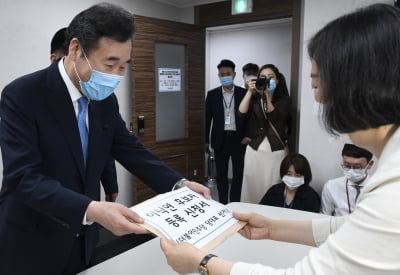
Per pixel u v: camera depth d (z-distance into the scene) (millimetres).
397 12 545
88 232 1194
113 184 2094
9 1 2305
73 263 1191
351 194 2107
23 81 1032
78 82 1083
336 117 581
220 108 3566
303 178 2203
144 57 3094
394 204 504
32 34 2451
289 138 3008
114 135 1301
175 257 741
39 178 963
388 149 567
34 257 1080
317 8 2516
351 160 2027
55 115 1049
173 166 3521
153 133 3268
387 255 501
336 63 552
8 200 1076
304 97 2680
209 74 4887
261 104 2805
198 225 873
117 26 976
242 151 3510
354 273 523
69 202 902
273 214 1694
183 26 3400
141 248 1300
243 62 4684
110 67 1032
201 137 3781
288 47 4297
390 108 533
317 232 929
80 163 1104
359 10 581
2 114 1024
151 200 928
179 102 3562
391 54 521
